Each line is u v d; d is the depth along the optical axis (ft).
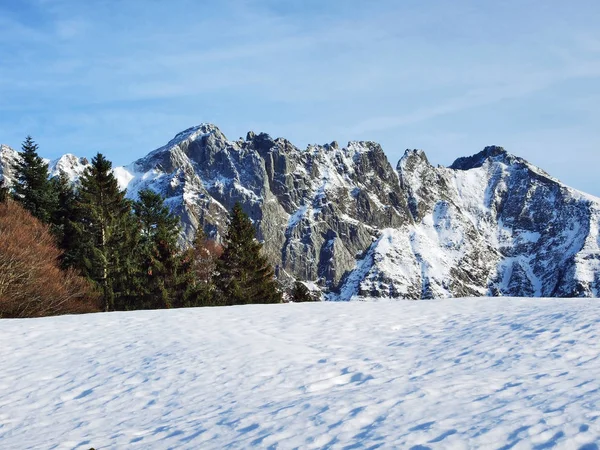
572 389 31.19
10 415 36.55
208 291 154.61
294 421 29.19
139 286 143.54
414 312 66.03
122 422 33.22
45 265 126.82
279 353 45.91
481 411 28.09
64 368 46.42
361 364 41.39
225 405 34.04
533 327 50.67
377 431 26.40
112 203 154.81
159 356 47.60
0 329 63.21
